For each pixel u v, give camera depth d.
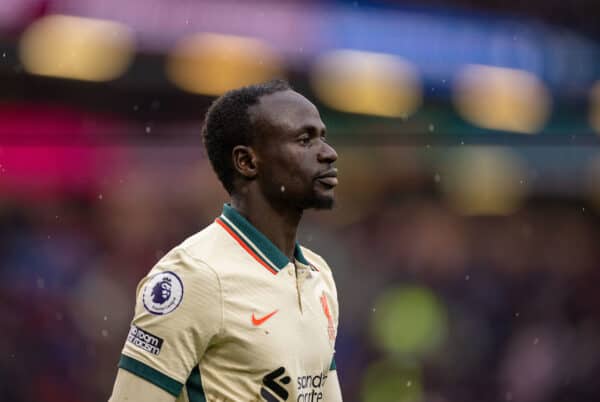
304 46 28.73
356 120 32.25
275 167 9.89
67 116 27.55
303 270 10.20
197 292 9.39
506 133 35.34
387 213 37.22
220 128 10.16
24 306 27.12
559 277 41.53
